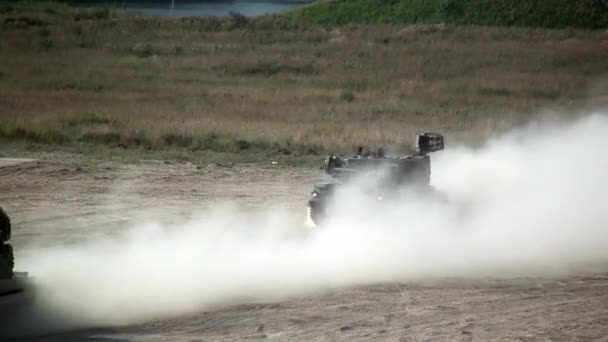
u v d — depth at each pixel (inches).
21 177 3823.8
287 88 7554.1
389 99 6993.1
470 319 1927.9
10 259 1845.5
